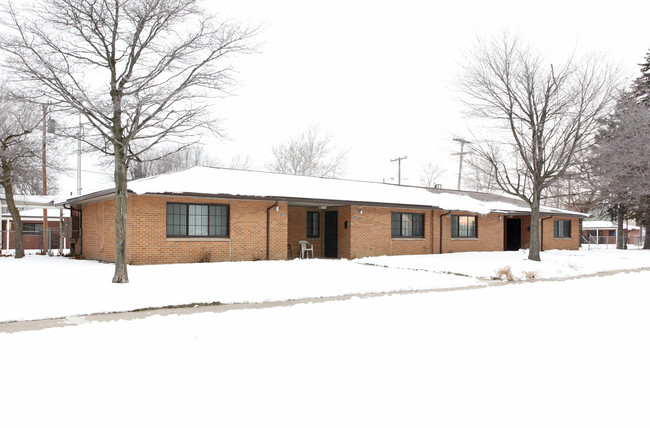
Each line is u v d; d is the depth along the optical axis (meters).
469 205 24.72
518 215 27.47
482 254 22.52
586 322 7.11
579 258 20.53
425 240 23.02
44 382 4.20
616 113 21.38
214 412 3.56
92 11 10.77
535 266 15.69
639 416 3.52
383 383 4.23
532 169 19.41
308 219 21.52
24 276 11.66
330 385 4.17
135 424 3.33
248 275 12.46
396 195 23.20
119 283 10.57
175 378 4.33
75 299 8.91
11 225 32.41
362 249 20.55
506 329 6.57
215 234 16.92
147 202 15.29
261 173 21.19
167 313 8.48
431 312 7.91
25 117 19.69
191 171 18.27
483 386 4.17
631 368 4.73
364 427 3.30
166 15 11.29
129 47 11.40
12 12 10.48
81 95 10.59
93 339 5.84
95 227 17.81
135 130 10.95
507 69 18.72
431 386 4.16
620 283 12.52
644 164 23.62
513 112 18.92
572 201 41.50
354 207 20.38
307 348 5.44
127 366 4.69
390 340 5.86
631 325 6.89
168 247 15.67
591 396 3.94
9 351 5.24
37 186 27.05
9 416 3.46
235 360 4.93
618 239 33.66
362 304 8.77
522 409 3.65
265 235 18.03
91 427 3.29
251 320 7.14
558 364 4.86
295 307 8.43
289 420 3.42
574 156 20.55
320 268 14.75
